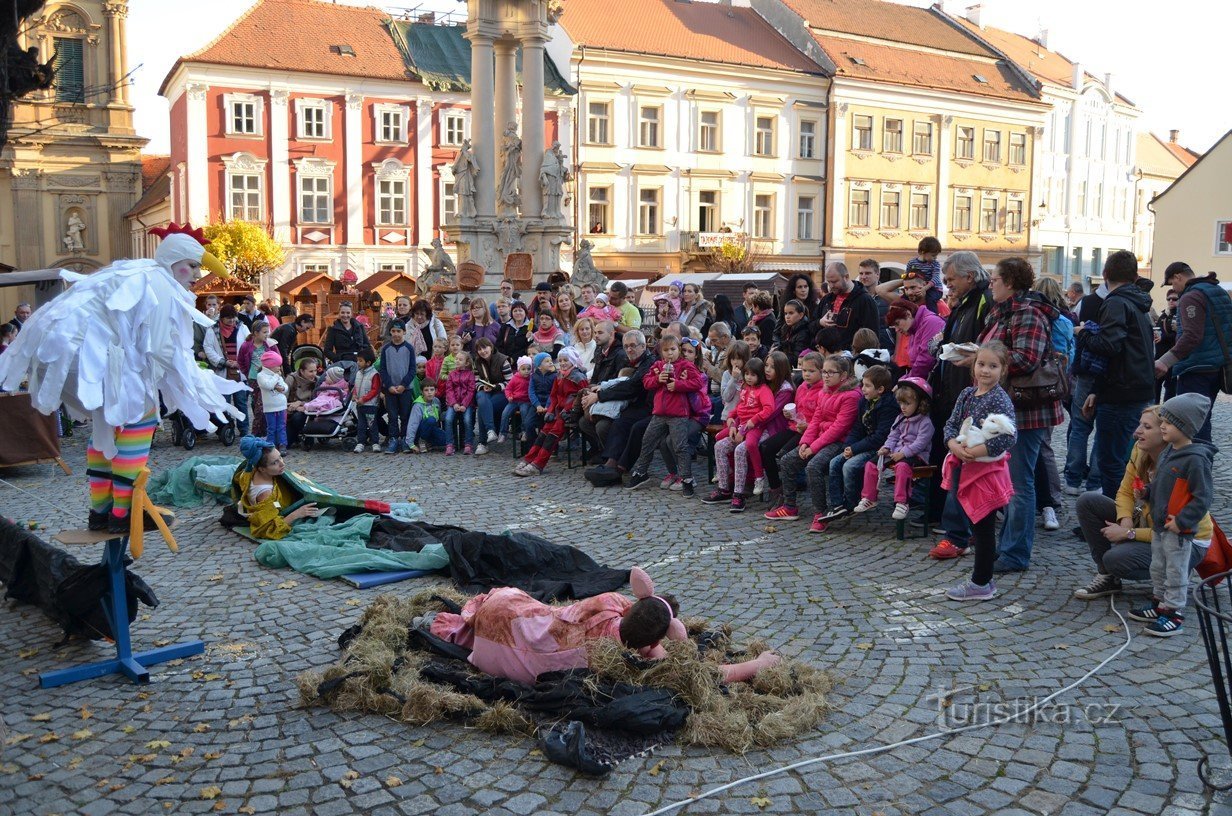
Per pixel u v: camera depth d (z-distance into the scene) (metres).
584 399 11.75
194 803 4.30
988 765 4.54
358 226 44.12
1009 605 6.73
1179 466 6.01
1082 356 8.24
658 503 10.27
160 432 15.81
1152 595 6.77
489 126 23.05
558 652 5.11
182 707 5.28
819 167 50.91
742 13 52.50
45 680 5.59
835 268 10.45
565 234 23.70
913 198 53.81
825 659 5.81
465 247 23.11
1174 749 4.65
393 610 6.14
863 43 52.62
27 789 4.45
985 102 55.28
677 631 5.25
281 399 14.09
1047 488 8.70
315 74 42.44
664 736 4.75
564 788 4.35
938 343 8.70
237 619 6.72
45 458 12.27
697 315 14.76
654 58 45.78
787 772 4.48
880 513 9.53
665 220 47.12
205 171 41.22
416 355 14.27
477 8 22.62
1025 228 58.41
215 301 16.05
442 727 4.94
